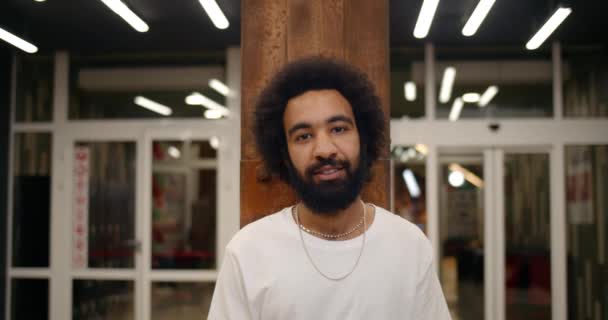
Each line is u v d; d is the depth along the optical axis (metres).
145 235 5.55
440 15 4.59
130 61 5.69
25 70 5.73
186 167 5.56
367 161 1.69
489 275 5.28
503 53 5.40
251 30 2.35
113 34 5.09
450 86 5.39
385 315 1.48
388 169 2.18
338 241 1.54
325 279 1.49
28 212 5.66
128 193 5.60
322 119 1.52
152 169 5.60
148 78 5.66
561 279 5.20
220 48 5.52
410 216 5.33
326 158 1.49
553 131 5.26
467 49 5.42
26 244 5.64
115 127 5.63
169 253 5.55
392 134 5.36
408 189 5.34
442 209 5.35
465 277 5.30
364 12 2.33
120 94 5.67
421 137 5.35
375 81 2.30
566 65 5.33
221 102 5.56
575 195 5.25
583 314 5.21
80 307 5.58
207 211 5.54
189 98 5.61
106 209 5.61
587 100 5.32
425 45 5.38
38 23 4.80
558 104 5.29
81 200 5.64
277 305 1.48
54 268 5.60
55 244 5.62
